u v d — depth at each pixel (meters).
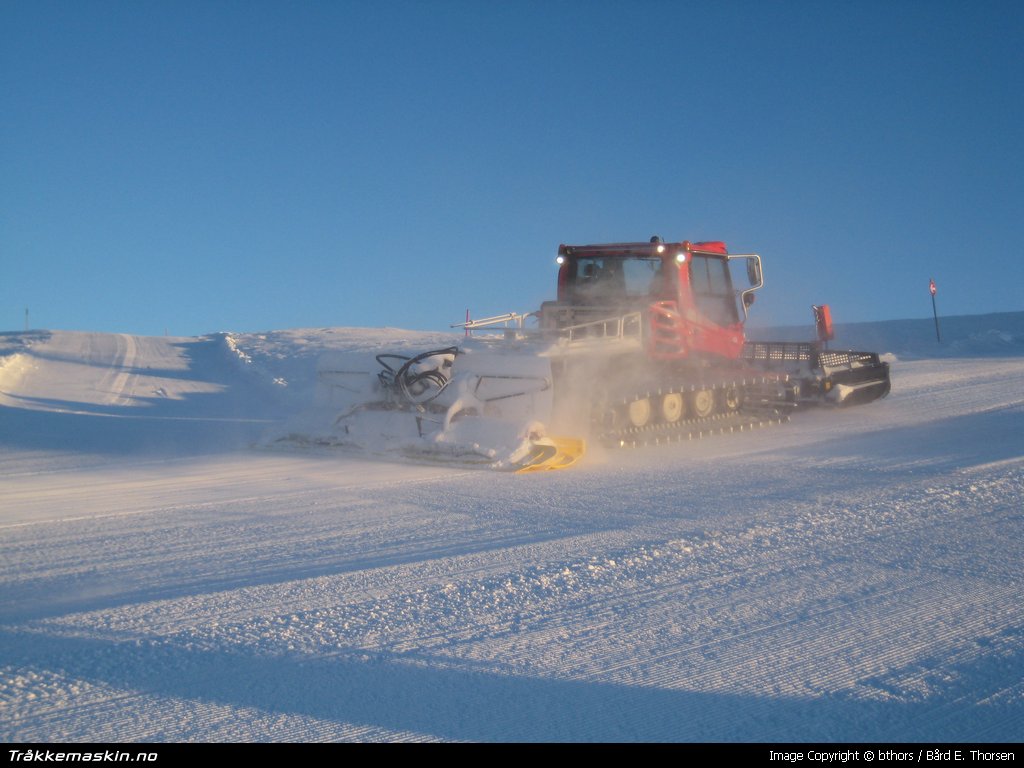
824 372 17.58
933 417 17.38
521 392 12.52
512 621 5.77
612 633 5.57
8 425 17.00
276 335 41.06
